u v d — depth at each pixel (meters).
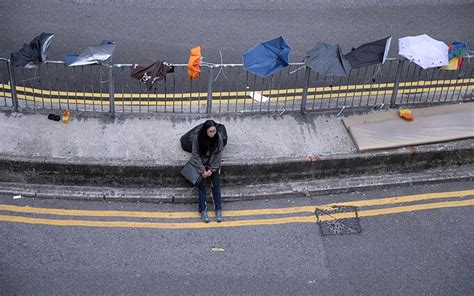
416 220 8.83
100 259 7.95
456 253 8.31
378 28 13.43
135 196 8.88
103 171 8.88
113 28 12.91
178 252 8.13
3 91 10.53
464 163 9.73
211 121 8.31
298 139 9.53
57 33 12.55
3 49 11.88
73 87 10.88
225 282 7.72
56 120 9.45
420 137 9.58
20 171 8.90
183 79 11.33
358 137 9.50
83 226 8.45
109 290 7.52
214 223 8.62
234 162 8.99
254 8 14.07
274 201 9.05
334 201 9.11
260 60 9.02
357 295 7.64
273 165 9.09
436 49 9.49
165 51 12.16
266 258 8.10
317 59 9.18
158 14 13.59
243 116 9.88
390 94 10.84
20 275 7.64
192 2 14.15
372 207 9.02
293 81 11.34
